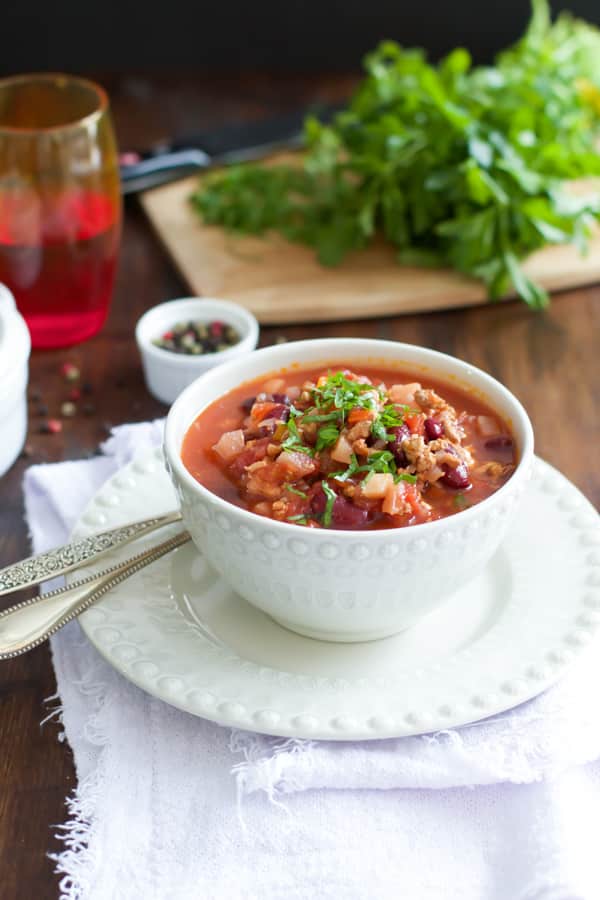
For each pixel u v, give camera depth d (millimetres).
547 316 1045
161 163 1153
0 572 746
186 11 1629
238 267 1073
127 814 672
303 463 713
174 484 710
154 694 687
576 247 1099
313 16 1624
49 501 839
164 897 644
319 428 726
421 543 671
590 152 1118
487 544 697
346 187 1118
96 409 948
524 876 650
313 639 727
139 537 761
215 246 1100
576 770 698
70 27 1644
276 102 1314
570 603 731
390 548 669
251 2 1618
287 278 1061
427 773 675
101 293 996
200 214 1140
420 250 1092
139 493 803
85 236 963
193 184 1182
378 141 1108
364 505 701
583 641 708
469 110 1120
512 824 674
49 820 680
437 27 1621
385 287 1050
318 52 1659
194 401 763
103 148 962
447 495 715
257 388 788
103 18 1636
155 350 938
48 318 990
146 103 1310
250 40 1656
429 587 692
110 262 991
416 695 686
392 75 1176
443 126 1080
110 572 741
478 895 647
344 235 1090
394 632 725
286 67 1672
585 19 1587
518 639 714
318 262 1083
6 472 886
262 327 1031
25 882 658
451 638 725
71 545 758
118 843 661
